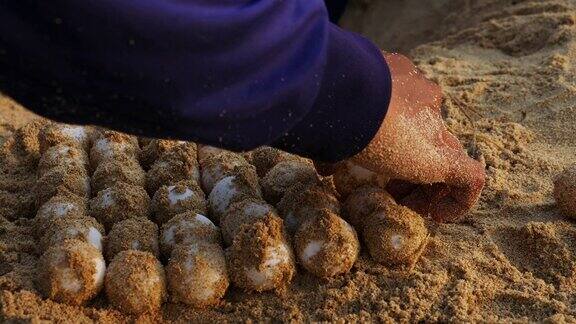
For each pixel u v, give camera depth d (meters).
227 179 0.72
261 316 0.64
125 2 0.47
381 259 0.67
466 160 0.67
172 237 0.67
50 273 0.63
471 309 0.64
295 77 0.53
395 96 0.61
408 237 0.66
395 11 1.31
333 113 0.58
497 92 0.93
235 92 0.51
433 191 0.69
